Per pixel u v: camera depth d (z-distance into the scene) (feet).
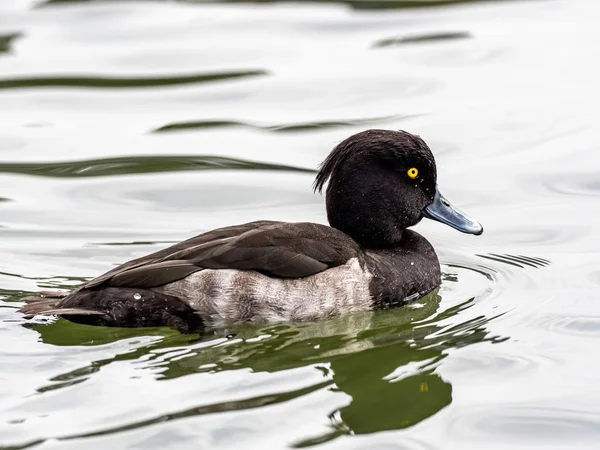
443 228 47.03
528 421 29.48
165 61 65.05
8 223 45.78
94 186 50.49
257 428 28.58
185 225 46.14
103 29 70.13
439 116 57.11
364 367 32.73
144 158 53.16
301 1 74.84
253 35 69.10
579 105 57.62
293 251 35.60
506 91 60.03
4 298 37.76
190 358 32.71
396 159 39.01
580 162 51.72
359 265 36.78
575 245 43.65
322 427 28.78
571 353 33.47
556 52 65.05
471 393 31.04
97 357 32.55
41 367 31.78
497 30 69.05
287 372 32.07
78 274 40.45
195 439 27.94
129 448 27.43
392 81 61.87
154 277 34.24
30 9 73.36
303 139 55.16
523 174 50.90
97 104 59.93
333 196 39.27
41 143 55.01
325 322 35.81
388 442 28.25
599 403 30.30
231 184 50.85
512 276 40.78
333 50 66.74
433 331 35.65
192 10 73.92
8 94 60.85
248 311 34.76
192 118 57.88
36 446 27.43
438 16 72.13
